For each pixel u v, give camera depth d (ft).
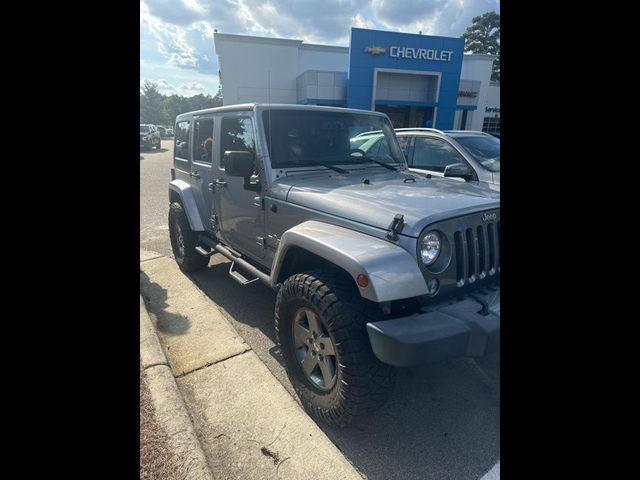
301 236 7.61
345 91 67.31
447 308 6.73
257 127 9.91
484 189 9.32
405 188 9.02
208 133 12.97
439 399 8.45
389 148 12.40
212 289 14.28
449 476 6.64
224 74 70.28
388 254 6.52
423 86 68.54
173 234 16.24
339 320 6.81
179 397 7.99
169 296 13.60
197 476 6.26
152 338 9.95
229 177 11.35
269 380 9.00
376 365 6.76
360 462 6.95
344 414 7.03
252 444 7.21
